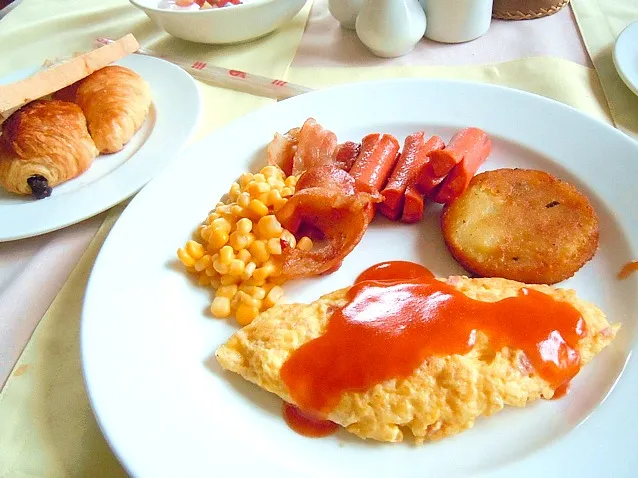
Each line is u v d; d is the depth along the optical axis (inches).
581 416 7.7
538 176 10.8
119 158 12.5
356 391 7.8
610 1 15.6
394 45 14.2
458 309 8.3
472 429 7.8
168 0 16.0
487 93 12.4
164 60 14.7
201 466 7.3
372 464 7.5
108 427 7.6
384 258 10.5
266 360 8.3
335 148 11.7
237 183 11.5
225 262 9.6
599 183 10.7
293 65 14.9
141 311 9.3
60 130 11.6
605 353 8.4
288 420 8.1
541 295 8.7
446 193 10.9
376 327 8.2
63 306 9.6
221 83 14.4
